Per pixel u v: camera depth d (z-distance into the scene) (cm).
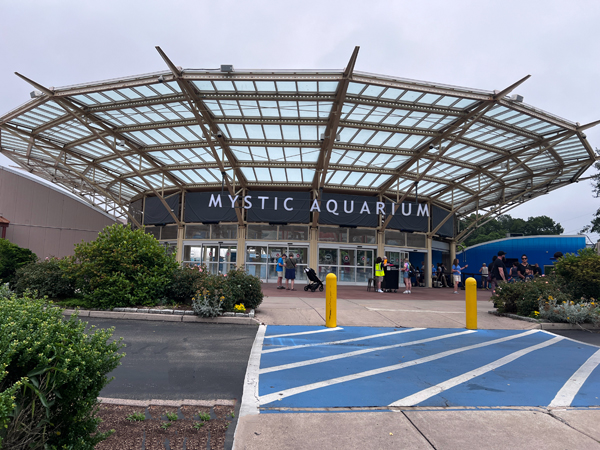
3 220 2259
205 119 1653
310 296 1519
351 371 583
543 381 553
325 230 2511
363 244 2548
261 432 373
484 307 1334
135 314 956
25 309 288
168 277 1100
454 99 1463
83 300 1057
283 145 1895
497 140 1867
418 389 507
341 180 2470
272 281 2442
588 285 1169
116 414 411
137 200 2959
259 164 2170
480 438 370
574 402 472
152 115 1675
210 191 2575
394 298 1560
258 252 2467
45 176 2881
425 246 2731
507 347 773
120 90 1456
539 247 3134
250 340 775
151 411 424
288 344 749
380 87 1391
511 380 555
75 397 264
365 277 2530
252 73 1325
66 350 262
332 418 410
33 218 2356
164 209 2641
